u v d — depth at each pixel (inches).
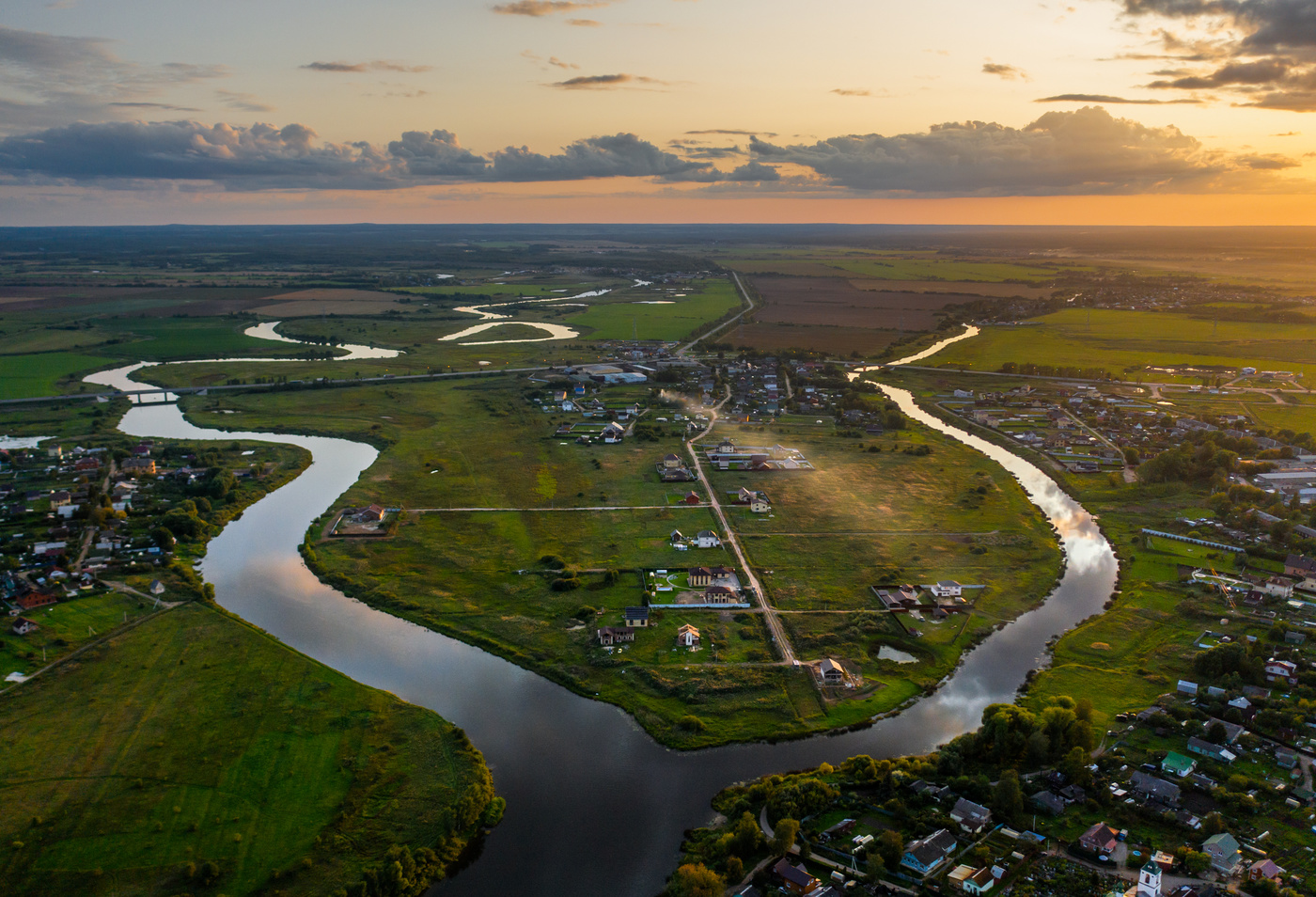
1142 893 3855.8
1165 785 4559.5
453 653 6151.6
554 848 4293.8
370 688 5575.8
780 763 4960.6
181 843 4178.2
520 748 5059.1
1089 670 5900.6
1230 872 4013.3
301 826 4323.3
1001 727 4879.4
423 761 4837.6
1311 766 4783.5
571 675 5787.4
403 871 4001.0
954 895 3880.4
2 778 4635.8
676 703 5502.0
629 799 4648.1
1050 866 4057.6
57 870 4001.0
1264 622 6481.3
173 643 6117.1
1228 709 5275.6
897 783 4628.4
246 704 5349.4
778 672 5851.4
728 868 3998.5
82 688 5521.7
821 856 4156.0
